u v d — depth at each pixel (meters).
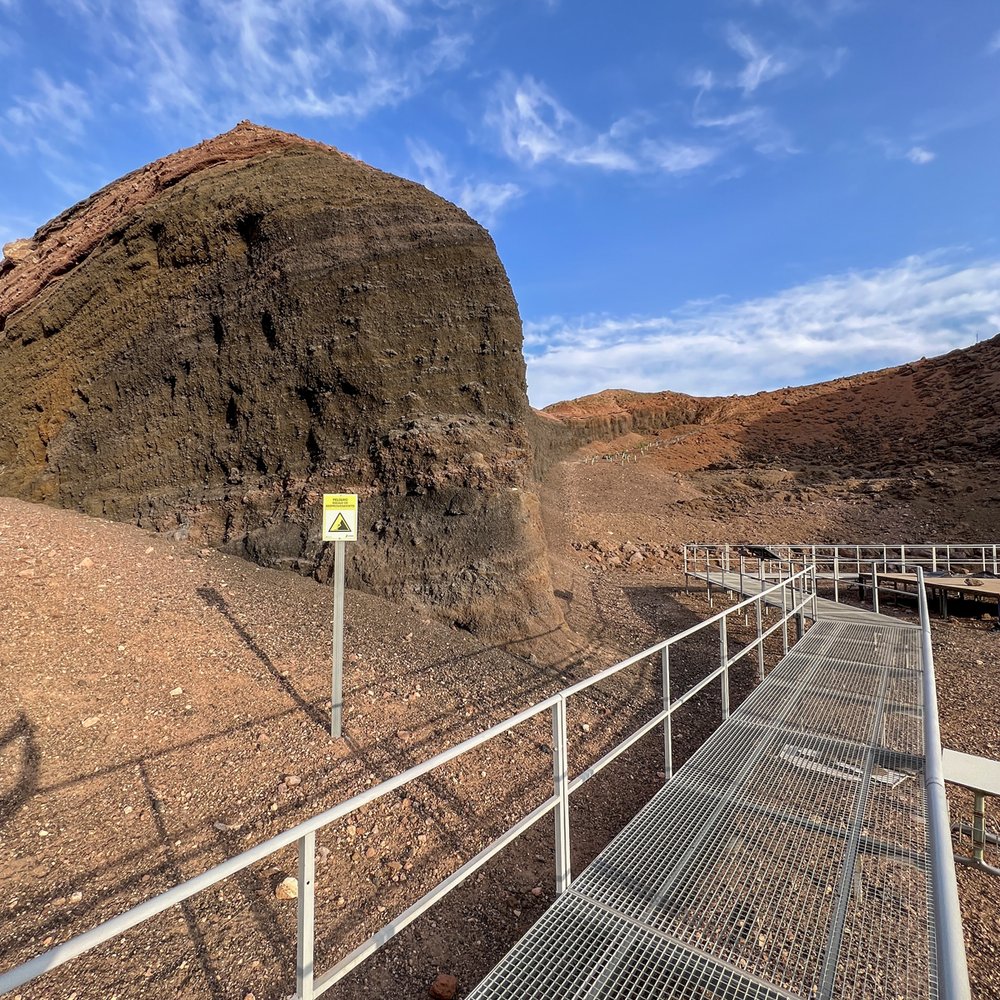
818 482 31.34
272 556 8.72
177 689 5.24
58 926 2.96
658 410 52.25
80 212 16.39
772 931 2.70
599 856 3.24
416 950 3.07
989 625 11.51
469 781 4.65
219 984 2.75
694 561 20.34
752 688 7.63
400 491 8.70
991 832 4.37
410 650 6.87
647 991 2.39
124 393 11.12
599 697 6.73
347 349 9.44
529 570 8.31
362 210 10.23
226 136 13.38
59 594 6.17
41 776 4.01
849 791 3.90
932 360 50.62
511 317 9.78
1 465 11.88
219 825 3.84
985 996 2.96
